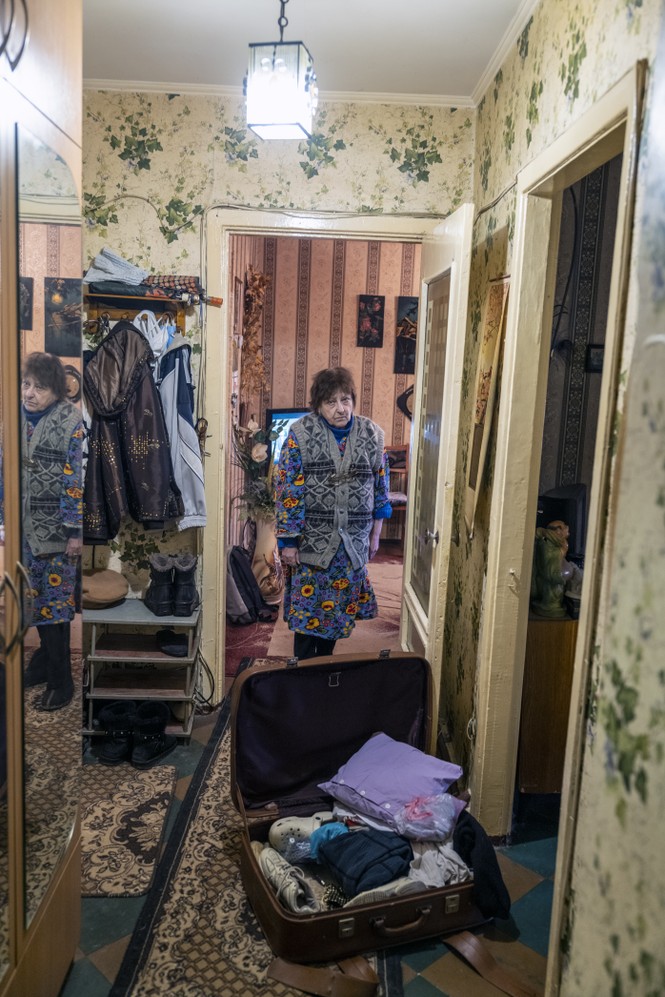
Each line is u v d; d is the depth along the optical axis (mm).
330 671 2426
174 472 3125
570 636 2551
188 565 3109
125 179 3137
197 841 2441
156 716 3027
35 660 1549
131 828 2482
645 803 1178
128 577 3340
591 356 2900
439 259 2811
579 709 1493
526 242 2236
